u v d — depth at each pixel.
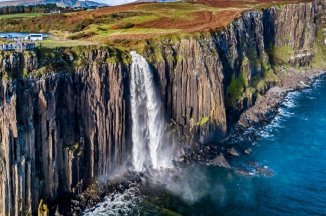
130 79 85.62
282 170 88.44
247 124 111.31
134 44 95.75
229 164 89.50
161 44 96.81
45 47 76.25
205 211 72.94
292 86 146.62
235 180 83.50
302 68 167.12
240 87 118.81
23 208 67.38
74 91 75.62
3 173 65.19
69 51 78.56
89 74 78.38
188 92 97.38
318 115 120.44
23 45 72.62
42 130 69.88
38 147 69.62
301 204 76.00
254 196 78.19
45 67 71.00
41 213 68.88
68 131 74.62
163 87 92.88
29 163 67.44
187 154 93.12
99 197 75.88
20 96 66.50
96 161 79.56
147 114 89.25
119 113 82.44
